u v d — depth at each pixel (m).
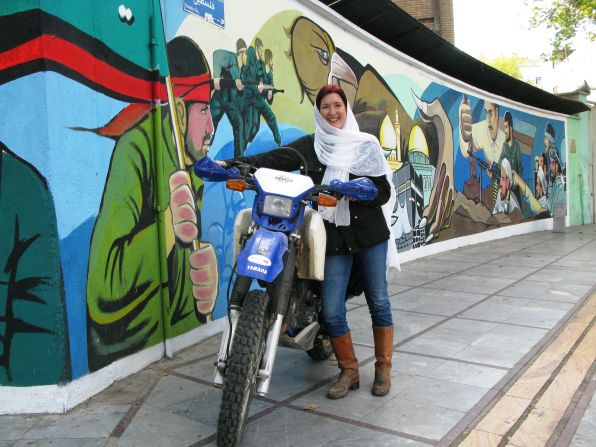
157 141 4.27
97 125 3.65
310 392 3.79
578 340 4.96
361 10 7.58
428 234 10.25
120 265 3.88
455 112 11.38
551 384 3.96
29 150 3.25
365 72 8.20
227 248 5.28
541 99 15.48
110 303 3.77
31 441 3.04
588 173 19.72
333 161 3.57
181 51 4.66
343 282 3.66
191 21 4.79
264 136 5.90
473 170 12.25
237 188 3.29
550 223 16.86
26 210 3.27
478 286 7.38
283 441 3.11
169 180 4.46
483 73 11.87
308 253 3.33
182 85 4.66
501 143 13.81
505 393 3.79
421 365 4.35
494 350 4.70
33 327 3.31
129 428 3.21
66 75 3.38
